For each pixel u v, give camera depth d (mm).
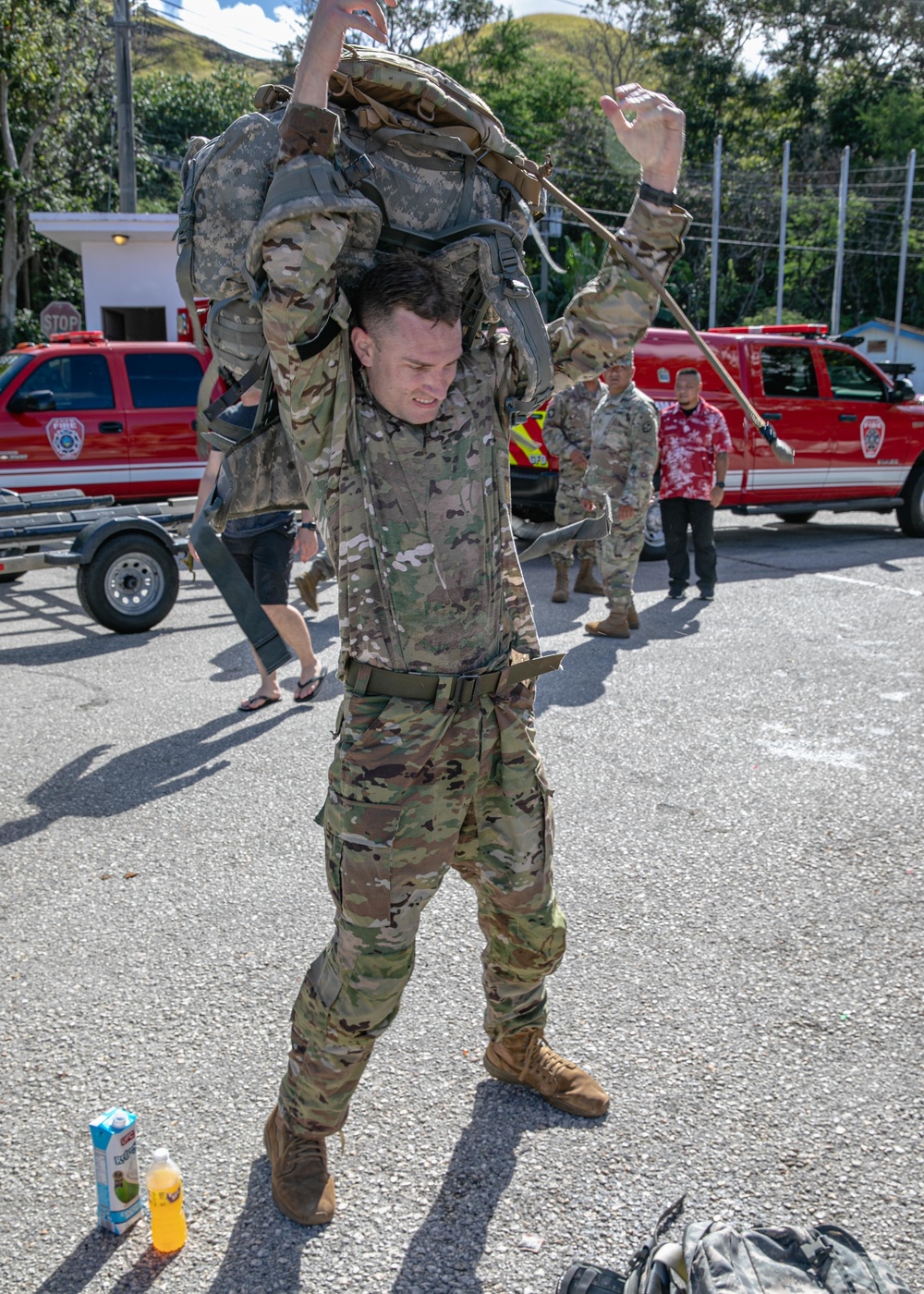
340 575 1944
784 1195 2268
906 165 52812
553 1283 2045
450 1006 2984
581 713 5535
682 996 3018
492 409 1972
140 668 6594
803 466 11031
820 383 11062
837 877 3730
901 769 4723
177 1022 2916
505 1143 2430
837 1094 2600
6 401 9984
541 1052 2566
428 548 1897
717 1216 2203
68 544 7656
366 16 1581
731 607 8109
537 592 8664
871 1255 1740
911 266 50375
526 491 9703
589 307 2057
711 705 5652
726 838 4039
